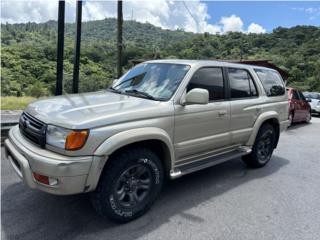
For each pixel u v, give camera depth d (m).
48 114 3.04
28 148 2.98
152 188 3.47
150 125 3.30
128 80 4.37
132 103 3.45
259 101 5.11
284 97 5.88
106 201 3.04
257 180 4.86
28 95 23.62
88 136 2.79
